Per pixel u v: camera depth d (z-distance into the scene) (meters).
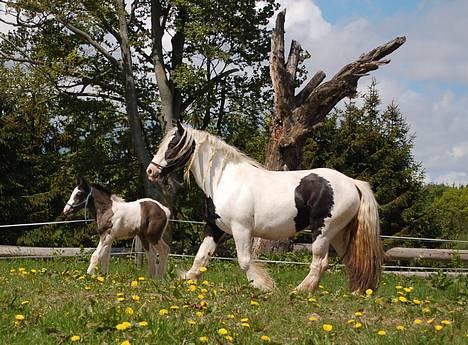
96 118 27.95
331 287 12.30
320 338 6.32
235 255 21.88
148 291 8.42
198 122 25.77
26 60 25.52
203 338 5.86
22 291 8.19
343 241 10.21
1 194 28.00
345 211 9.83
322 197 9.78
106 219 13.03
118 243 28.59
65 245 28.58
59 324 6.44
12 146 28.02
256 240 17.91
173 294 7.84
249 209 9.70
